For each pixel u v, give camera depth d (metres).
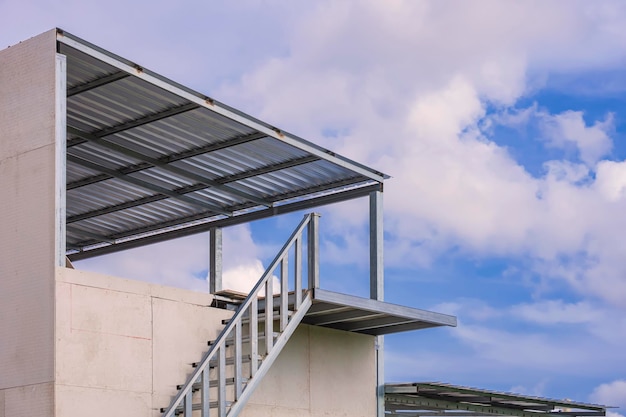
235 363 11.19
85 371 10.24
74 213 16.28
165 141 13.44
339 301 12.32
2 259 10.44
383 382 14.61
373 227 14.25
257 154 13.73
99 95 11.91
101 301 10.54
